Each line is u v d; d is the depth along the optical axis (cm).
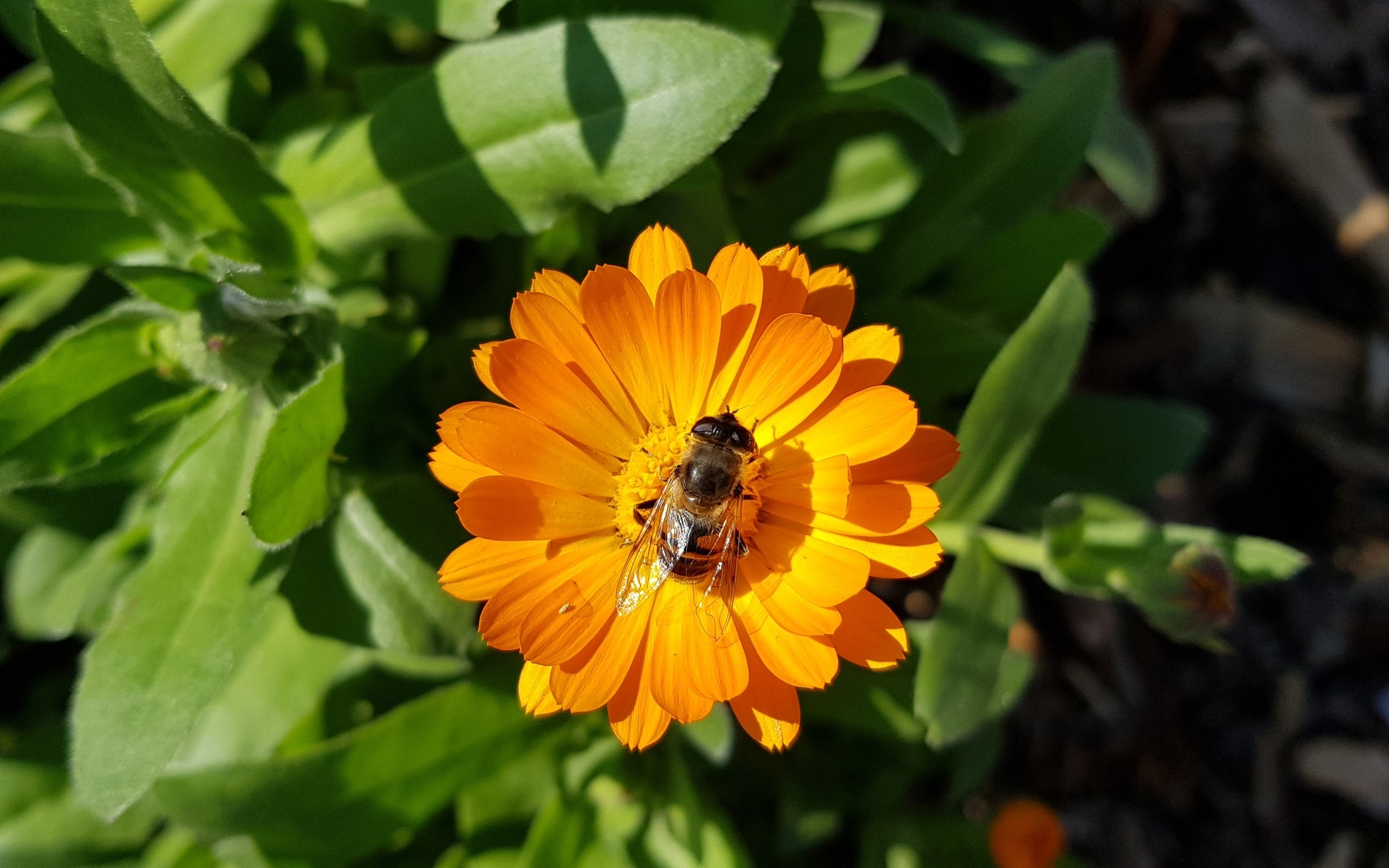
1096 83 10
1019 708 15
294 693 11
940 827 12
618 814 11
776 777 12
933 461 8
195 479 10
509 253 12
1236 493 15
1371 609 15
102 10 8
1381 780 14
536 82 9
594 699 8
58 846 11
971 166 11
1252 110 16
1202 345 16
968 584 9
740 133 11
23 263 12
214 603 9
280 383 10
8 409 9
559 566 8
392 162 10
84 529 12
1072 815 15
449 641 10
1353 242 15
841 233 12
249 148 9
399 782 10
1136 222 16
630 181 9
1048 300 9
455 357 11
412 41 12
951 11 15
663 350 8
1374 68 16
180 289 9
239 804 10
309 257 10
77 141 9
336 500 10
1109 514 10
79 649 14
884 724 11
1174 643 15
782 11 10
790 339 8
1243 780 15
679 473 8
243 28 11
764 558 9
